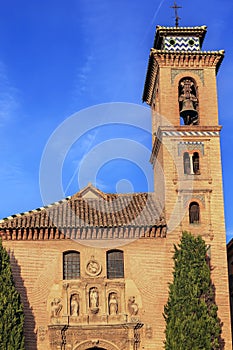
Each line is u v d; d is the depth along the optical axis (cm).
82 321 4600
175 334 4328
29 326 4566
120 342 4584
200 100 5197
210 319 4356
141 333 4606
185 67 5266
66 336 4569
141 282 4722
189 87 5241
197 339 4275
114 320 4622
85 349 4559
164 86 5203
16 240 4744
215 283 4744
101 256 4766
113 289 4700
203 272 4484
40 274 4694
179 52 5209
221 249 4834
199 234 4844
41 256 4728
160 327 4628
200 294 4444
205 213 4925
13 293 4362
